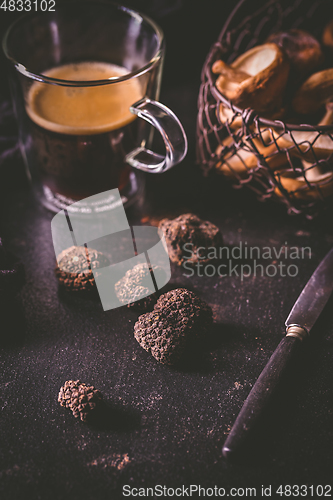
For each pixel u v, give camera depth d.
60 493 0.24
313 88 0.30
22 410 0.26
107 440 0.26
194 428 0.26
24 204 0.35
